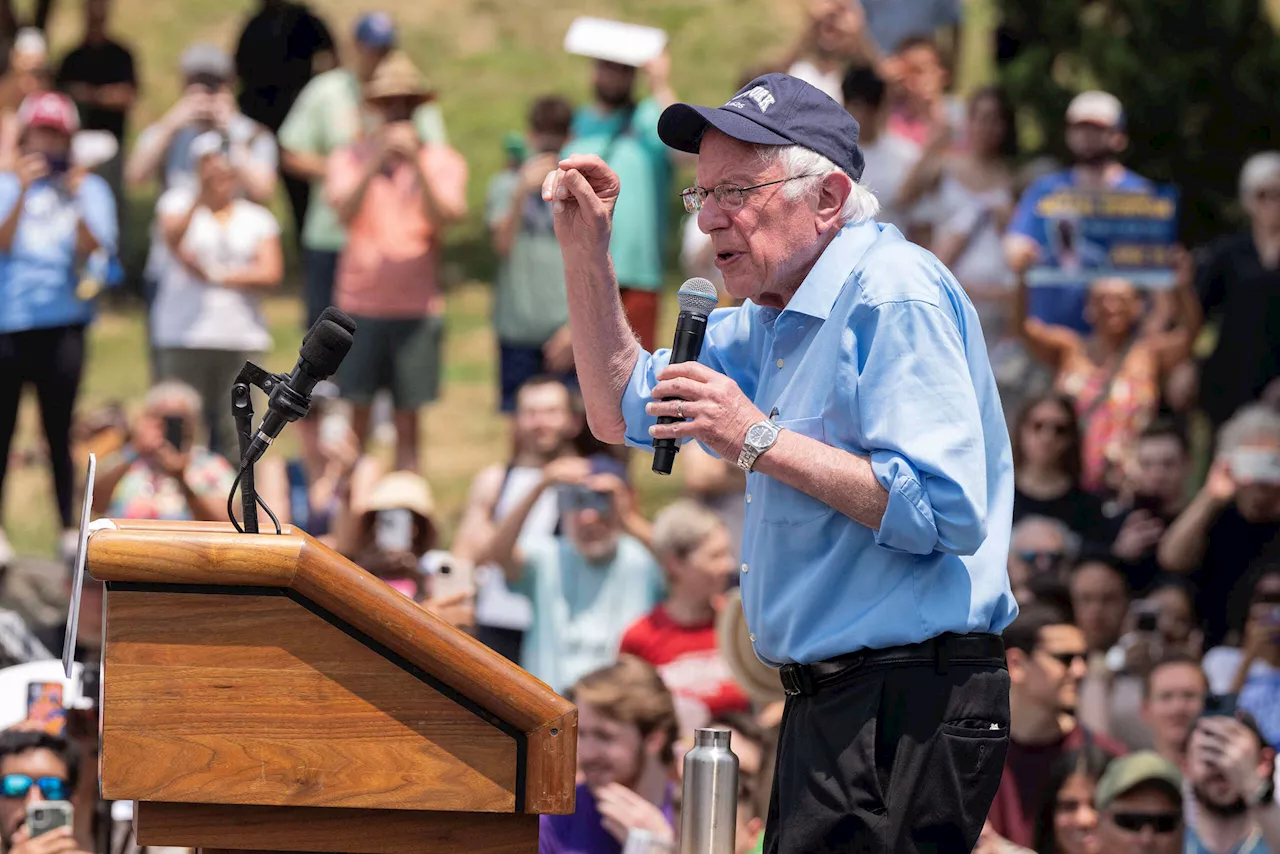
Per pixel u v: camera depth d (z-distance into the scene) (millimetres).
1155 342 17312
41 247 18500
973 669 5941
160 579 5031
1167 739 11633
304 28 22266
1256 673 12414
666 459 5887
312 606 5117
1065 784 10305
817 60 19312
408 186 18844
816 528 5984
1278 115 22953
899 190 17578
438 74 34656
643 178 18094
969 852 5934
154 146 19531
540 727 5145
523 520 13406
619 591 13453
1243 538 14656
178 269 18734
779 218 6059
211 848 5188
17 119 19281
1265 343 17312
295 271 27844
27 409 23078
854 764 5863
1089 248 16844
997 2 24234
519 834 5258
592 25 18281
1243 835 10312
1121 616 13281
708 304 6176
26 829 8812
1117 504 15609
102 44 23141
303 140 20438
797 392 6078
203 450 15695
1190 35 23188
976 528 5727
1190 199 23203
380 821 5215
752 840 9516
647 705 9672
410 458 19125
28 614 14023
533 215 18984
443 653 5090
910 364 5797
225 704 5090
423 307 18953
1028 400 15406
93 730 9031
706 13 35500
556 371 18578
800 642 6023
